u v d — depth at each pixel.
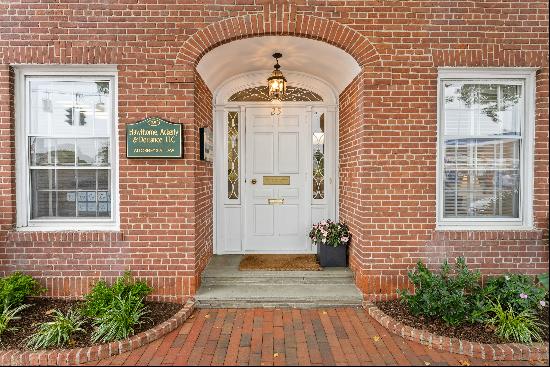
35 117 5.11
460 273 4.57
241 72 6.34
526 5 4.96
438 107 5.05
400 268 5.04
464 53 4.96
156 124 4.86
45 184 5.16
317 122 6.59
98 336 3.99
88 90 5.13
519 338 4.00
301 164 6.58
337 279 5.44
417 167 5.01
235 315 4.78
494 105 5.21
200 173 5.38
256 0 4.93
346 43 4.95
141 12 4.90
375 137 4.98
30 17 4.84
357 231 5.31
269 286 5.34
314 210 6.60
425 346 4.06
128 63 4.90
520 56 4.96
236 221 6.58
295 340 4.18
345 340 4.18
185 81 4.92
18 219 5.05
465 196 5.25
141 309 4.59
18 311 4.48
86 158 5.16
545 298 4.63
